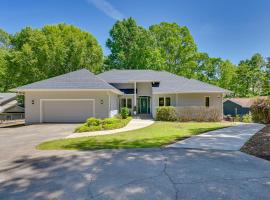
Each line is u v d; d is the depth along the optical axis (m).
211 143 9.60
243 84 50.62
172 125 17.73
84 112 20.56
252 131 13.02
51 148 9.09
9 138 12.36
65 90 19.88
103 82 20.98
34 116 20.56
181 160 6.88
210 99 25.00
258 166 6.16
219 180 5.05
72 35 37.12
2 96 39.56
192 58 44.59
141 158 7.18
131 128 15.95
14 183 5.13
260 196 4.18
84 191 4.57
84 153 8.03
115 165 6.41
